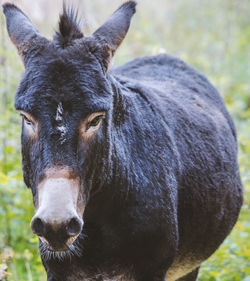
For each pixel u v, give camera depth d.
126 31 9.70
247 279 13.88
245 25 32.53
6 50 16.98
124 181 10.16
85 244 10.27
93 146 8.89
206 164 12.56
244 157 16.64
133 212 10.32
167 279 12.81
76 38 9.30
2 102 18.33
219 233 13.41
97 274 10.51
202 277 15.02
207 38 29.56
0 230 16.98
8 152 17.20
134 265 10.52
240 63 29.27
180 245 12.23
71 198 8.19
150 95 11.86
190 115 12.76
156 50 16.78
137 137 10.77
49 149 8.37
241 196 14.43
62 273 10.55
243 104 24.22
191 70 14.85
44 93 8.43
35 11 20.06
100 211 10.11
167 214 10.73
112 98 9.54
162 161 10.98
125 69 14.66
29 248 16.34
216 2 32.44
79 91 8.48
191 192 12.05
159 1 31.86
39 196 8.33
